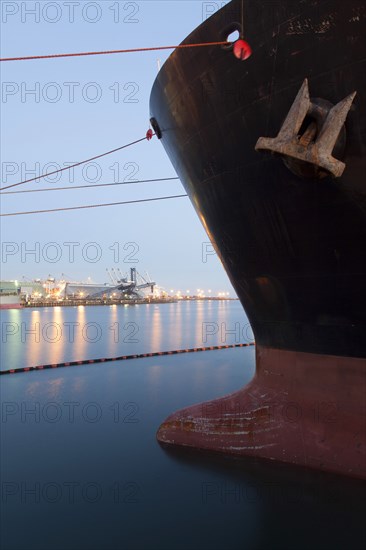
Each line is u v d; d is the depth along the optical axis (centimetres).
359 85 378
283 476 509
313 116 389
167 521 446
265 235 523
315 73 399
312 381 529
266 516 441
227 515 450
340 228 444
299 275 507
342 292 475
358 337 483
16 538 419
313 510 442
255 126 464
